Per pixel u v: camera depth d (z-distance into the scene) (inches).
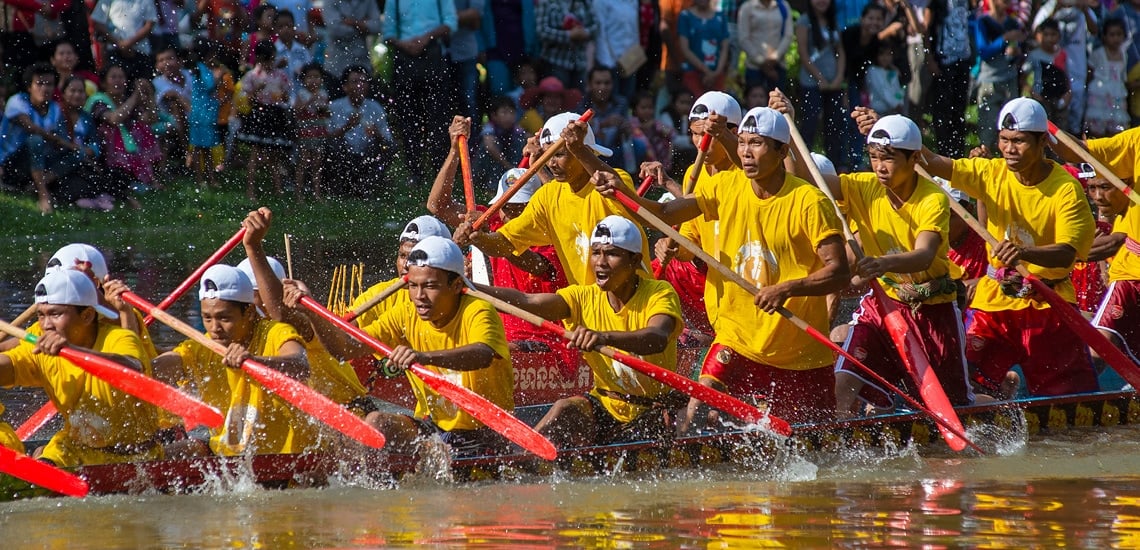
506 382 869.2
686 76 2142.0
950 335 1016.9
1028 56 2313.0
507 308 850.8
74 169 1847.9
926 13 2240.4
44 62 1829.5
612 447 853.8
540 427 879.7
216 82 1955.0
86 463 802.2
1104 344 1043.9
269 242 1809.8
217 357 851.4
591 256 878.4
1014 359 1086.4
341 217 1982.0
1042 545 674.2
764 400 949.8
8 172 1825.8
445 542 680.4
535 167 979.9
